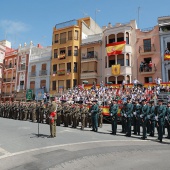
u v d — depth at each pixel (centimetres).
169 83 2473
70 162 709
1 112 2605
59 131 1399
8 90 4772
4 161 722
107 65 3356
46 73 4106
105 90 2661
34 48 4628
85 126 1702
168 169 646
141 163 707
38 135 1181
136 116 1357
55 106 1205
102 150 880
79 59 3788
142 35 3228
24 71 4509
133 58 3234
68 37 3903
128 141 1115
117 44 3269
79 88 3178
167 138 1261
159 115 1183
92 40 3738
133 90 2462
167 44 3019
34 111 2045
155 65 3042
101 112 1728
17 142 1025
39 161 721
